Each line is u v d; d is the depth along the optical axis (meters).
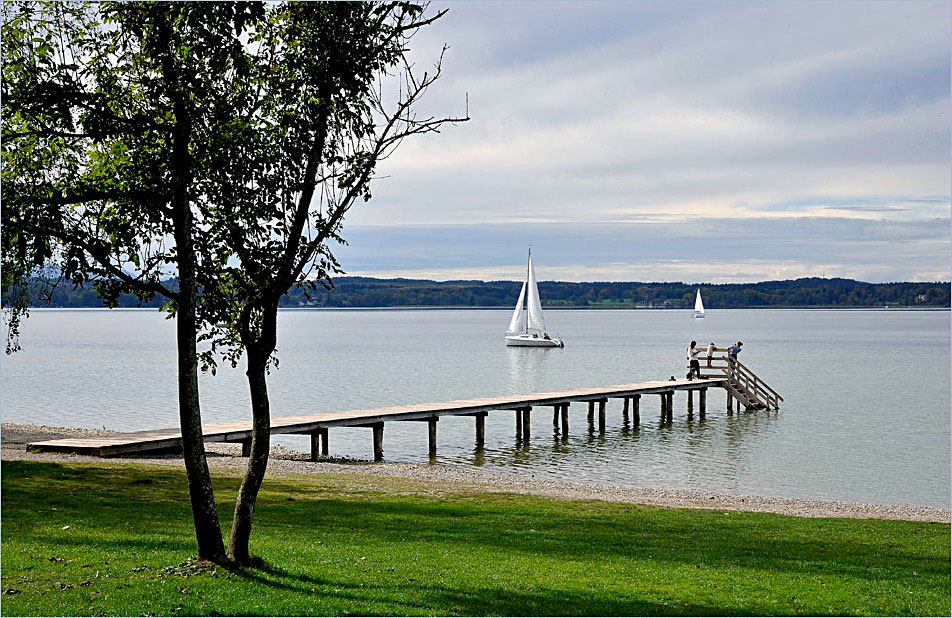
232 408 45.72
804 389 57.59
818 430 39.16
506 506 18.89
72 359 87.56
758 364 82.25
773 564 13.84
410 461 30.78
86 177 11.54
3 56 10.98
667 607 11.05
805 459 31.45
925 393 54.97
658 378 65.19
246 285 11.55
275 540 14.22
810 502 22.38
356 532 15.30
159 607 10.09
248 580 11.20
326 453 30.80
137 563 12.02
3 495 16.97
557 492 22.08
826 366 79.31
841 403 49.69
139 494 18.06
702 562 13.81
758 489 25.95
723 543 15.53
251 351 11.77
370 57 11.33
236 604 10.26
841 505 22.06
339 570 12.18
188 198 11.12
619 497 21.73
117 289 11.25
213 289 11.52
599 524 17.06
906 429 39.28
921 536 16.84
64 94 10.80
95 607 10.05
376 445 30.91
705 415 45.31
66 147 11.58
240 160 10.82
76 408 45.84
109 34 11.17
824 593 12.05
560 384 60.19
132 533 14.14
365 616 10.12
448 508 18.28
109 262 11.05
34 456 23.47
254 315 11.97
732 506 20.98
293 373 69.50
